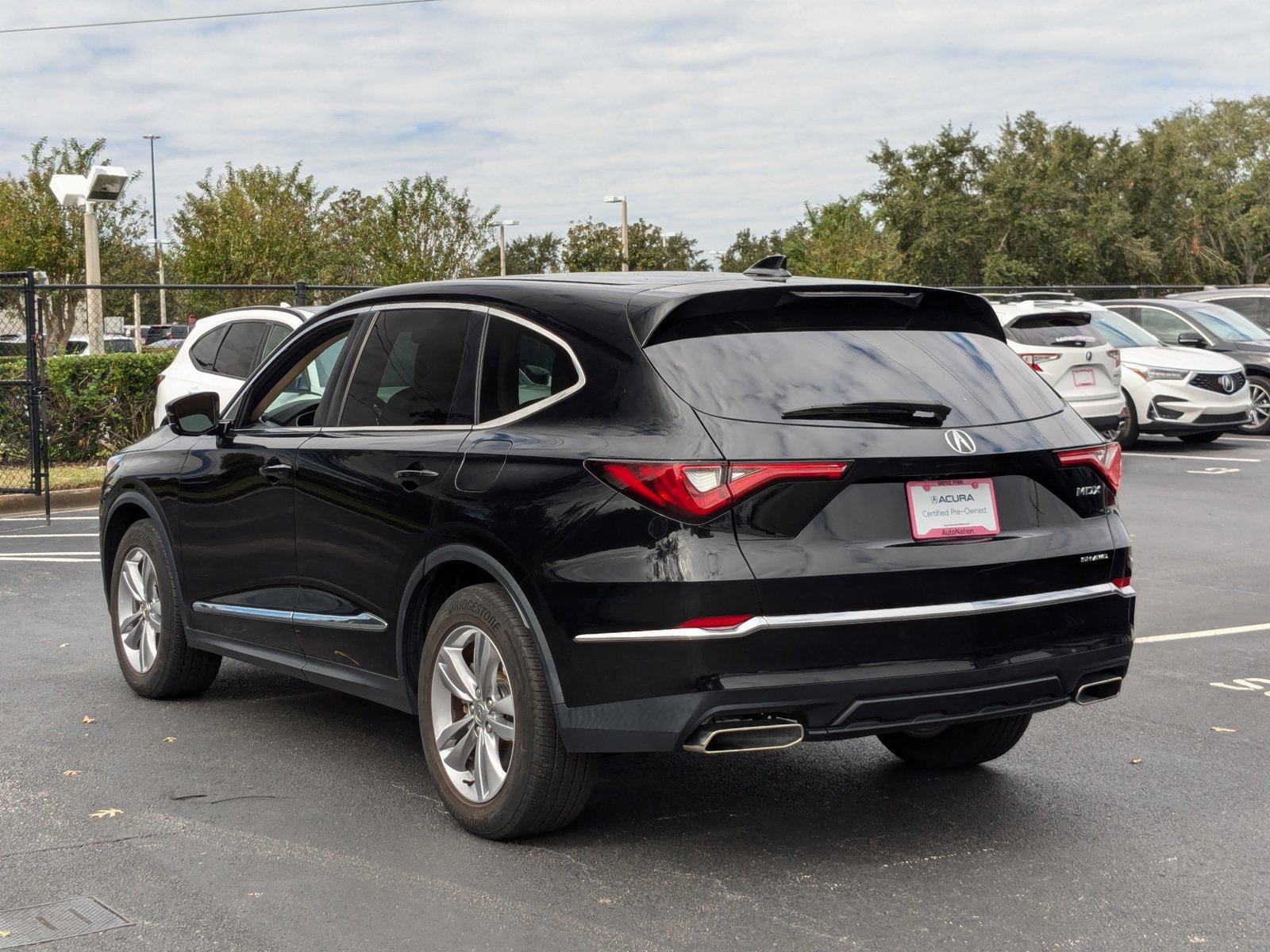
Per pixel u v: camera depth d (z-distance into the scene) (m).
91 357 16.83
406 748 5.56
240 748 5.55
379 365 5.14
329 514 5.09
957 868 4.18
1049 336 15.14
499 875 4.12
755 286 4.22
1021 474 4.20
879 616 3.90
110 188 19.92
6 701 6.31
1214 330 20.06
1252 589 8.85
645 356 4.12
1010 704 4.14
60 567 10.27
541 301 4.54
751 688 3.82
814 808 4.78
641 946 3.61
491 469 4.36
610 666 3.97
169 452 6.19
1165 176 77.94
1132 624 4.44
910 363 4.30
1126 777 5.12
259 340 12.05
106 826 4.60
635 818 4.67
